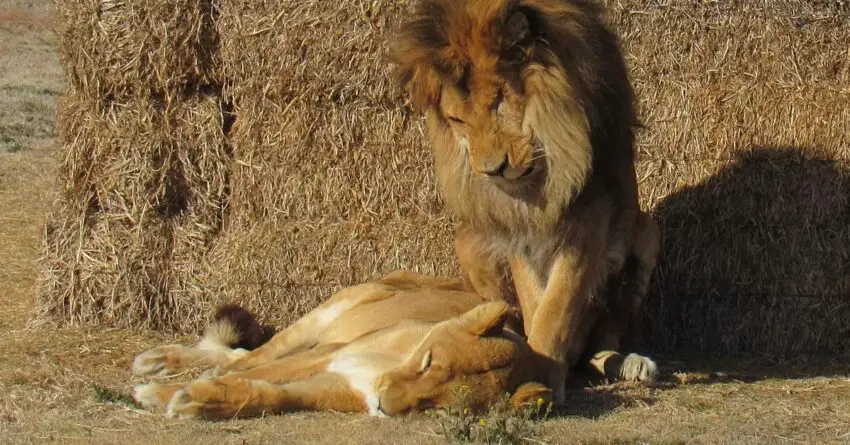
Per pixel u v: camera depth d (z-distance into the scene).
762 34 12.30
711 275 12.45
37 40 41.66
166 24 12.46
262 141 12.70
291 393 8.90
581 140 9.40
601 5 10.79
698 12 12.34
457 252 11.34
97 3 12.48
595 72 9.62
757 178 12.30
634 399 9.89
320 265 12.66
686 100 12.42
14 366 10.80
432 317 10.33
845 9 12.30
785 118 12.31
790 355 12.32
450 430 8.11
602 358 11.05
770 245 12.33
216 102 12.80
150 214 12.73
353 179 12.63
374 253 12.66
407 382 8.59
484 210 10.16
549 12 9.23
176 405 8.75
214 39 12.73
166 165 12.74
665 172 12.52
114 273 12.67
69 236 12.75
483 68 8.92
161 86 12.62
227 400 8.73
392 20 12.31
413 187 12.59
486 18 8.85
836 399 10.07
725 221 12.40
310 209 12.71
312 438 8.10
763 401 9.93
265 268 12.66
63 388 9.96
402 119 12.54
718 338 12.46
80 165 12.72
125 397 9.54
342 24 12.38
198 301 12.73
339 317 11.01
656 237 11.67
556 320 9.96
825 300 12.31
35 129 26.73
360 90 12.48
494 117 9.05
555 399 9.53
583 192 9.96
